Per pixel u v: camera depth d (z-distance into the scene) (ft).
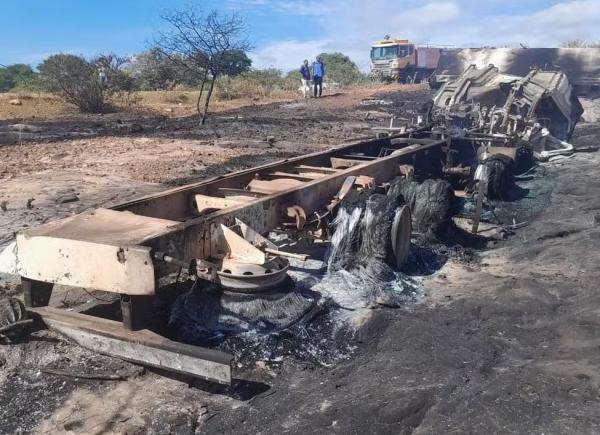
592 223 25.02
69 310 14.29
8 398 11.79
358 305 16.33
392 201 19.08
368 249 18.65
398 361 13.41
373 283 17.69
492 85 45.01
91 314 14.75
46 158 39.75
